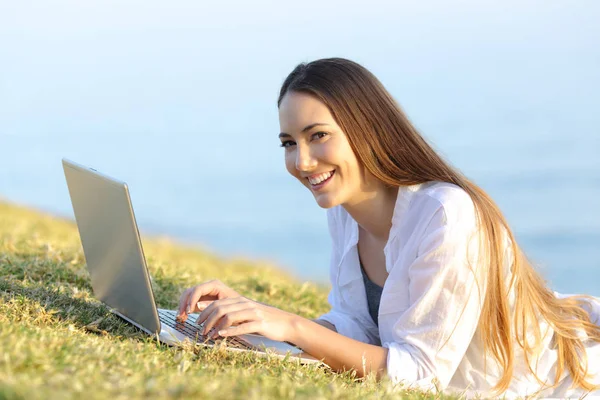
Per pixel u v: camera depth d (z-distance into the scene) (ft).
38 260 21.95
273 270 40.83
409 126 15.78
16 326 12.96
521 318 15.30
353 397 11.50
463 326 14.70
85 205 15.61
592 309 17.08
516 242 15.48
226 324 14.28
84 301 17.22
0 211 49.93
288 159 15.81
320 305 26.50
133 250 14.08
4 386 8.91
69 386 9.75
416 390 13.99
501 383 15.14
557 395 15.58
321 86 15.16
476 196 15.44
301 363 14.46
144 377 11.06
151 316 14.61
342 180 15.56
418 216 15.42
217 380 11.21
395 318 15.65
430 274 14.73
